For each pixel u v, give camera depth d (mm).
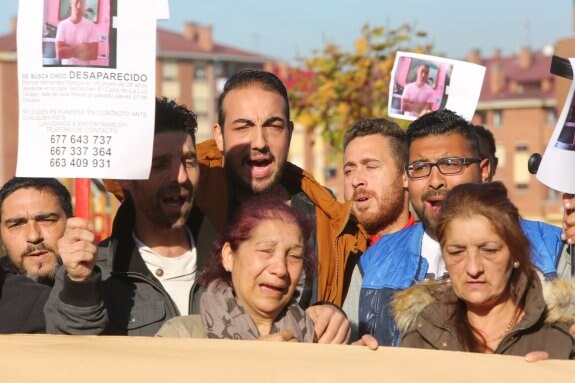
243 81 6824
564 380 4383
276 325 5426
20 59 5547
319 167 72812
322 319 5605
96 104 5559
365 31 17672
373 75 17766
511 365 4438
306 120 17828
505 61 92812
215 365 4320
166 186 5965
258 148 6719
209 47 96938
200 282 5602
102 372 4223
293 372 4320
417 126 6605
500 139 86562
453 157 6438
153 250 6066
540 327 5168
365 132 7320
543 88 86438
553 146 6254
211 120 97000
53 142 5551
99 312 5383
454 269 5215
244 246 5367
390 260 6453
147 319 5871
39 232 6871
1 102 87188
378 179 7215
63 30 5547
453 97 8320
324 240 6586
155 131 5977
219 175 6969
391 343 6199
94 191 12227
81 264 5273
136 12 5594
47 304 5406
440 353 4523
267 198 5645
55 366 4250
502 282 5168
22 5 5551
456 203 5215
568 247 6309
